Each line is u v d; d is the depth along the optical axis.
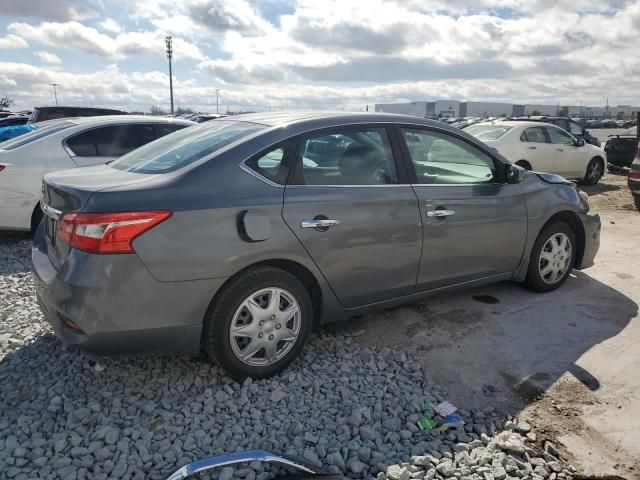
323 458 2.62
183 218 2.83
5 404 3.01
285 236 3.10
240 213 2.97
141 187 2.84
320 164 3.35
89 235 2.71
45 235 3.37
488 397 3.23
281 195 3.13
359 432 2.84
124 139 6.93
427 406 3.08
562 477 2.58
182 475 2.32
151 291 2.79
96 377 3.26
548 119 14.88
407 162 3.71
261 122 3.47
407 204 3.61
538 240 4.53
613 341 3.88
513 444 2.71
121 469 2.49
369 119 3.63
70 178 3.19
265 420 2.91
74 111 13.23
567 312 4.35
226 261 2.94
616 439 2.85
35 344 3.70
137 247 2.73
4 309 4.35
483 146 4.17
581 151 11.68
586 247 4.87
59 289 2.81
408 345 3.81
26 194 6.30
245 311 3.11
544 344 3.84
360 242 3.41
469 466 2.61
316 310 3.49
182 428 2.80
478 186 4.06
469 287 4.20
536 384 3.35
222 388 3.15
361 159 3.51
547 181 4.60
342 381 3.31
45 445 2.65
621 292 4.81
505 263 4.31
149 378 3.26
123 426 2.82
